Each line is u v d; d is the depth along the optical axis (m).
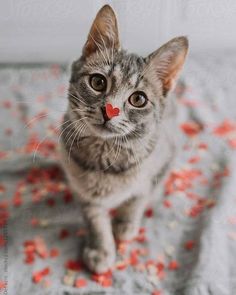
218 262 0.46
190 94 0.67
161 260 0.47
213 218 0.49
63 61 0.69
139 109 0.41
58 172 0.56
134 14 0.59
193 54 0.70
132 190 0.46
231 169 0.56
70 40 0.67
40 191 0.53
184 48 0.41
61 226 0.50
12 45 0.67
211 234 0.48
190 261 0.46
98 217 0.47
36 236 0.48
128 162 0.44
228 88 0.69
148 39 0.61
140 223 0.50
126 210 0.49
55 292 0.44
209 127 0.63
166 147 0.49
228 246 0.47
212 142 0.61
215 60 0.70
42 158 0.57
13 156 0.57
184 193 0.54
